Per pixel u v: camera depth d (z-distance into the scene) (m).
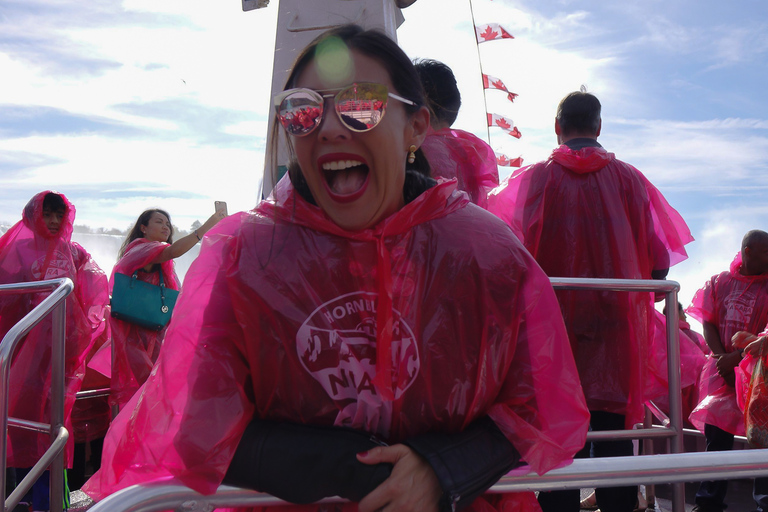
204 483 1.02
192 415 1.05
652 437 2.44
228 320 1.11
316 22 3.28
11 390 3.66
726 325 3.98
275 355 1.08
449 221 1.14
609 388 2.74
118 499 1.00
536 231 2.90
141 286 4.34
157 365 1.12
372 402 1.07
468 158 2.58
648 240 2.94
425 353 1.08
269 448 1.03
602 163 2.90
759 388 3.22
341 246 1.10
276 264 1.09
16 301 3.84
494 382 1.11
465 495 1.00
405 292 1.09
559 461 1.09
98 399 4.53
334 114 1.07
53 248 4.05
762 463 1.19
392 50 1.13
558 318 1.15
